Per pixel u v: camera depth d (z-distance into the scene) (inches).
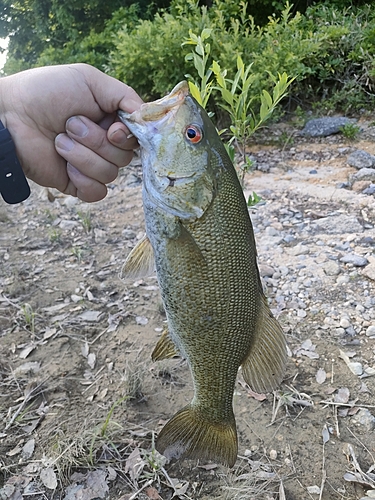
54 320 24.1
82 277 27.9
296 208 32.6
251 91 42.8
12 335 23.3
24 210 38.5
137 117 11.3
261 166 40.6
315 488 15.3
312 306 23.1
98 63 67.4
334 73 53.5
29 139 13.0
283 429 17.3
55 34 96.4
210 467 16.1
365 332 21.3
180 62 47.6
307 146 44.4
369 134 45.2
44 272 28.7
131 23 69.5
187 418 13.1
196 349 12.0
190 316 11.7
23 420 18.5
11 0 98.5
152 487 15.6
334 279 24.8
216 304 11.5
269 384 12.5
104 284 26.9
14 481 16.1
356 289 23.9
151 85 51.8
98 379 20.3
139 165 45.2
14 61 86.8
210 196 11.2
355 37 53.8
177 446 13.0
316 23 60.9
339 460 16.1
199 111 11.4
